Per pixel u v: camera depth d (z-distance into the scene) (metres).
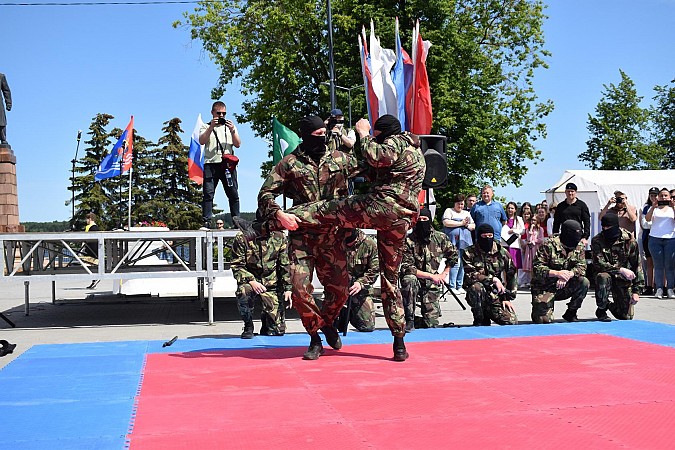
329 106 31.31
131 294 16.62
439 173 11.30
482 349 7.74
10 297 18.05
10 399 5.62
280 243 9.49
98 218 58.34
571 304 10.47
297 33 34.38
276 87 33.97
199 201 63.50
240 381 6.19
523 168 35.44
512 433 4.52
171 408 5.26
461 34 32.97
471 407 5.17
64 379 6.42
